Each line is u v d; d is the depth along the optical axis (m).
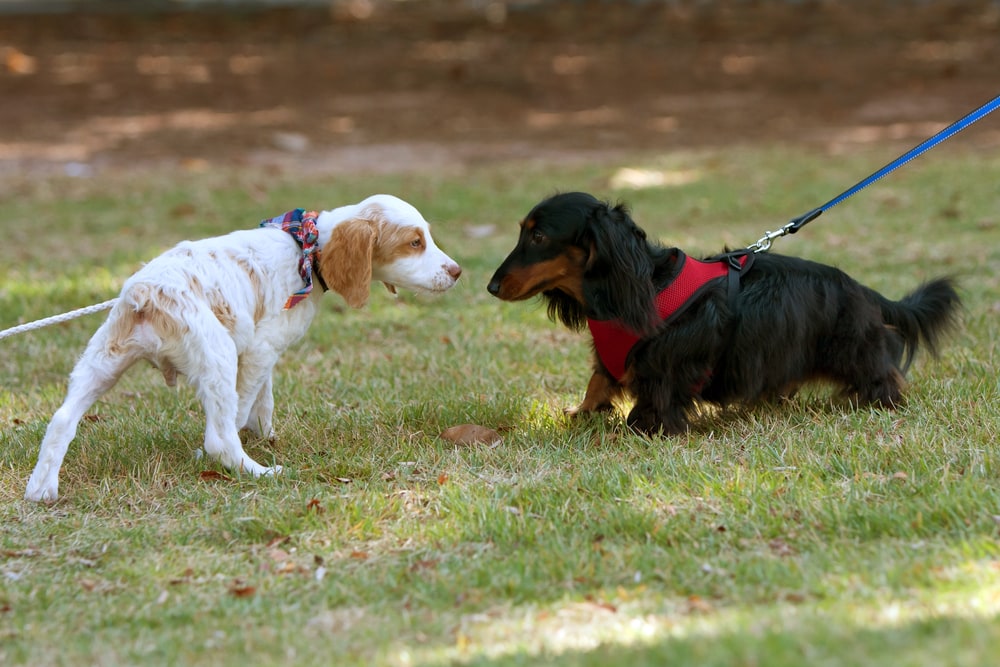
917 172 20.20
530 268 7.66
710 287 7.87
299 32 36.09
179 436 8.13
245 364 7.27
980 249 14.05
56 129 26.17
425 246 7.45
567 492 6.91
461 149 24.72
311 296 7.48
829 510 6.41
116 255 14.89
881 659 4.50
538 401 8.98
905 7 36.16
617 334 7.83
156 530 6.69
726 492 6.83
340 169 22.52
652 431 7.98
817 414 8.27
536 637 5.25
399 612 5.63
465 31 35.97
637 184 20.17
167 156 23.78
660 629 5.21
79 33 35.25
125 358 6.84
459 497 6.94
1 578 6.12
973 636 4.67
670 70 32.12
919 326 8.73
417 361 10.25
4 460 7.75
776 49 33.72
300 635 5.40
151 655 5.22
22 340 11.04
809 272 8.27
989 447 7.28
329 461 7.71
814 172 20.61
